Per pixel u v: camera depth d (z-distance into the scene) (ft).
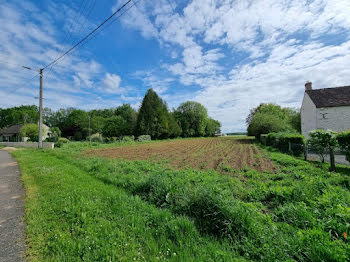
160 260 6.94
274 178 19.58
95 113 202.28
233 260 6.69
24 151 51.60
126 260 6.93
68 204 12.30
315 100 60.13
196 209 10.70
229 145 71.87
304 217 9.27
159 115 131.75
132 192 15.64
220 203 9.59
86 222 9.89
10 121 185.57
